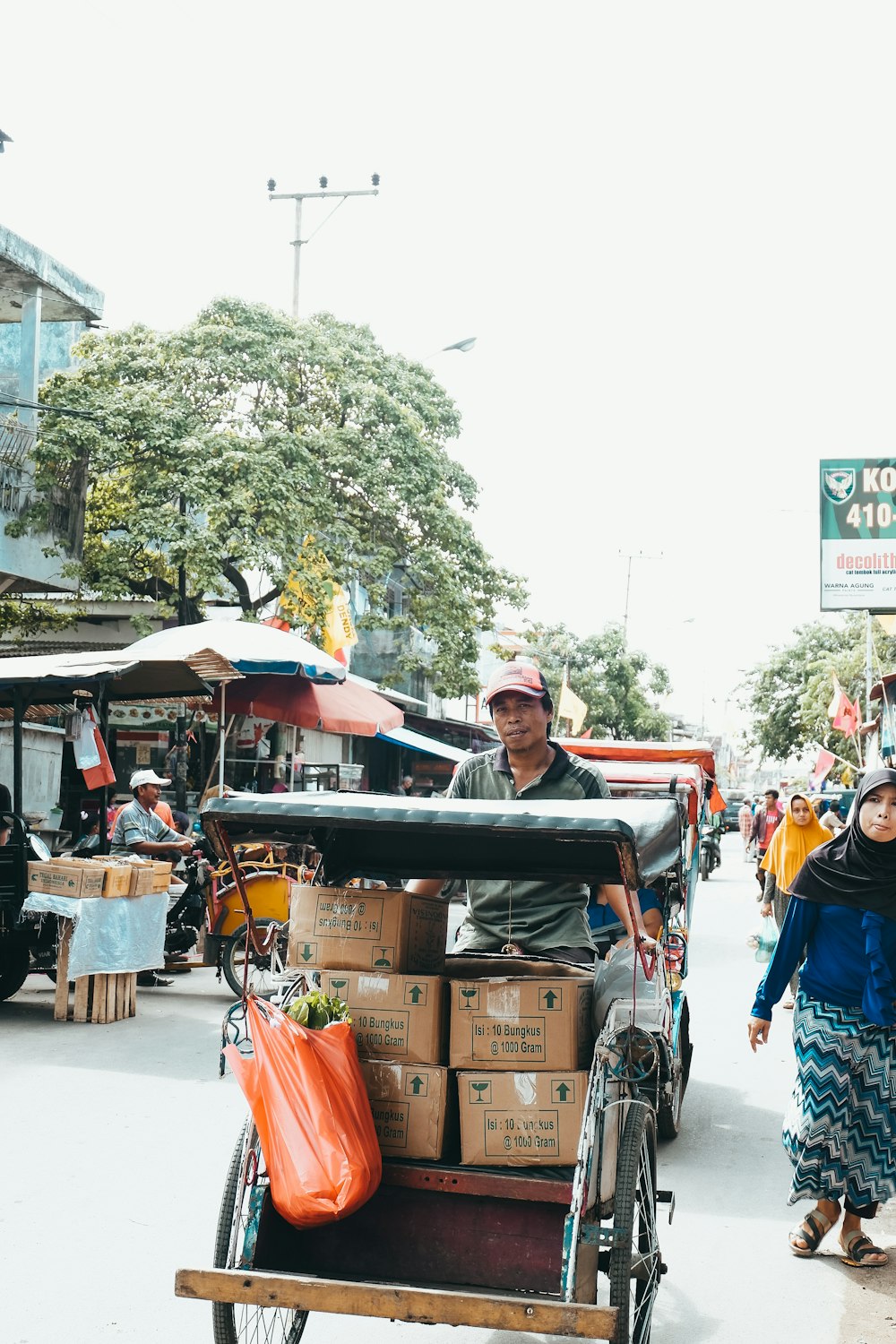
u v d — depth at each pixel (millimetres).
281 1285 3180
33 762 20078
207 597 25531
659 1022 3572
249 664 15234
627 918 4375
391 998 3619
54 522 19859
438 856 4422
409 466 22250
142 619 20109
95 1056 8398
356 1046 3570
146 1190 5598
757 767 51781
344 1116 3371
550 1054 3484
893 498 23422
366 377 22453
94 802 20422
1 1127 6605
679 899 6246
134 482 20094
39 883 9734
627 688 50094
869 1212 5059
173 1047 8781
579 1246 3340
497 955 4145
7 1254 4820
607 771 9242
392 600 31781
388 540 22812
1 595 21422
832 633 49438
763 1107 7668
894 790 4750
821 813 18172
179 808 19453
